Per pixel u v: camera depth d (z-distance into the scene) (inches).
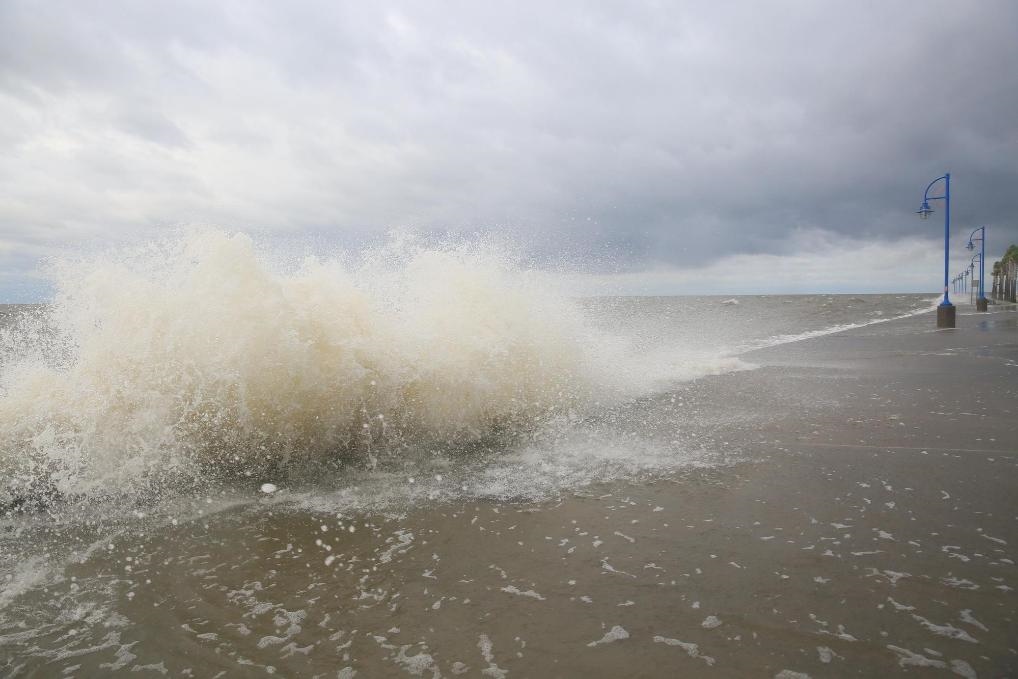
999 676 63.8
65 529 112.6
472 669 67.7
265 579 91.7
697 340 542.3
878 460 146.4
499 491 130.8
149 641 75.5
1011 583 83.4
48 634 77.6
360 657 70.9
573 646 71.6
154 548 103.9
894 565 89.8
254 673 68.4
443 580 89.9
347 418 163.5
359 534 108.5
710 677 64.9
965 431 174.2
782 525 106.8
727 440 170.9
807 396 240.5
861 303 1978.3
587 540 103.0
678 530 106.0
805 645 70.2
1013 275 1643.7
